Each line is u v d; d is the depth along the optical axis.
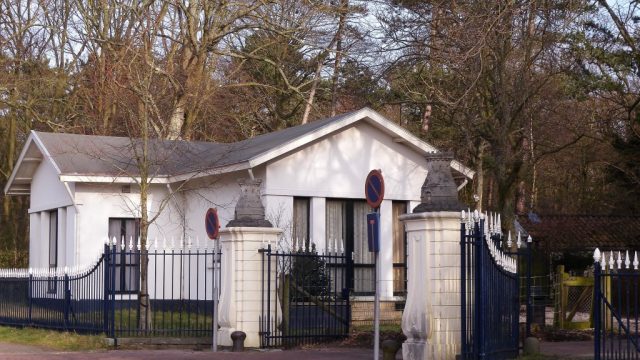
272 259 19.23
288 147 24.44
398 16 27.77
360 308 25.44
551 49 24.56
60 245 28.00
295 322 19.84
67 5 39.62
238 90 43.03
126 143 27.75
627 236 36.31
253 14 36.91
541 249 33.38
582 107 30.08
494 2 23.48
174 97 31.16
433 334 14.70
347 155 25.84
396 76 30.39
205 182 26.56
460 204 15.00
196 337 19.61
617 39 26.73
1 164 40.19
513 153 26.45
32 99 38.16
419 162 26.78
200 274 26.23
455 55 24.44
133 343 19.14
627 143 30.56
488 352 14.41
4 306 24.50
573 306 22.98
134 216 25.66
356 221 26.06
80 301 20.75
